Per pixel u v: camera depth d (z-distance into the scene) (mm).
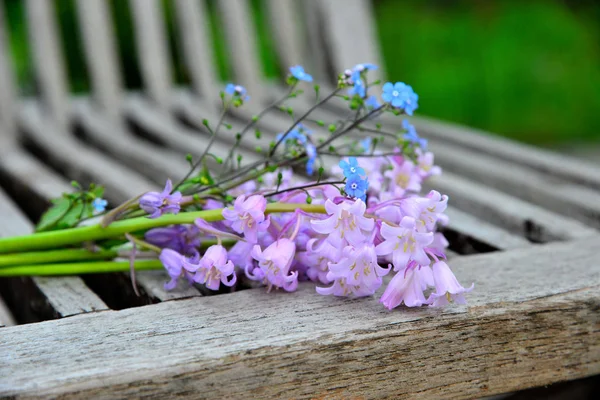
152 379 544
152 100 1086
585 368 611
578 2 1904
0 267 648
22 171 853
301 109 1082
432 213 586
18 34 1446
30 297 673
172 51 1447
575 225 733
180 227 645
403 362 579
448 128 998
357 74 634
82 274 678
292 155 649
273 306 598
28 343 564
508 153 896
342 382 571
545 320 601
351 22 1159
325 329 573
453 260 657
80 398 536
